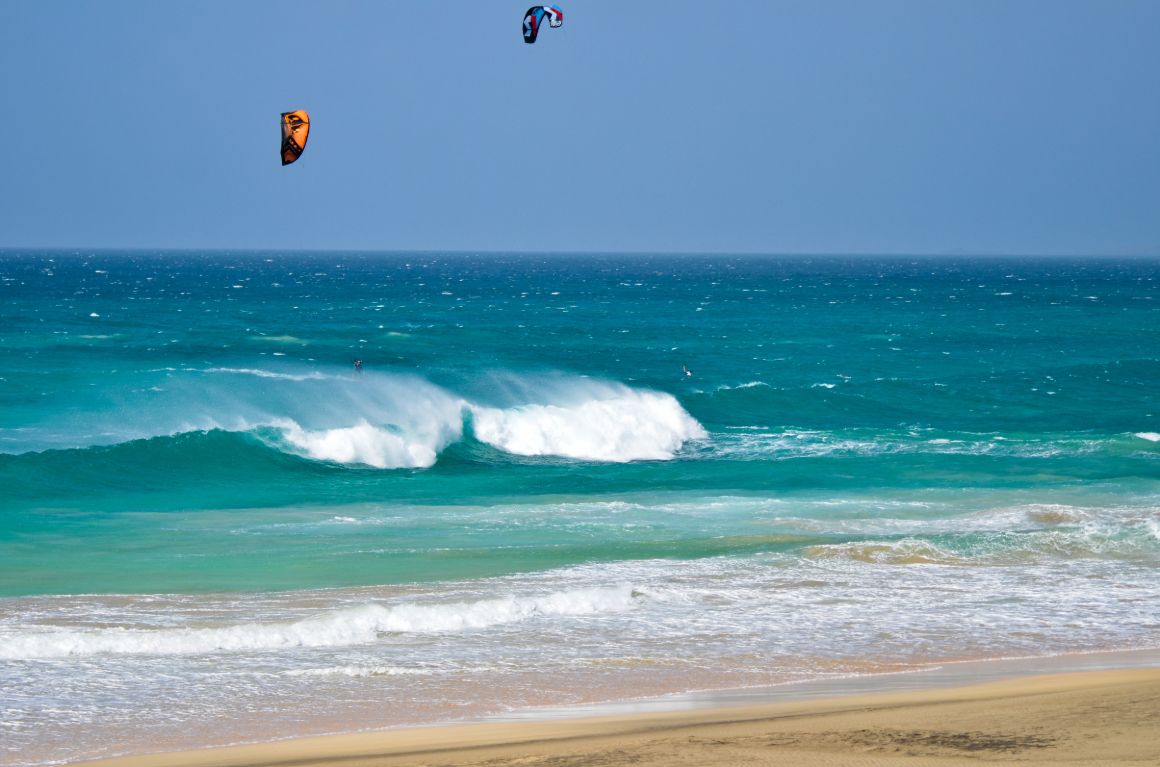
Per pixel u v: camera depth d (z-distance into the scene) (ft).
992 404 514.27
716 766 97.50
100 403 396.98
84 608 177.06
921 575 207.21
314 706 132.77
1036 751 98.84
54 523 252.42
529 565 214.07
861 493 304.09
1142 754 96.94
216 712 130.11
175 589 193.77
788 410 483.10
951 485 317.83
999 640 165.48
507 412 394.32
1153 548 228.22
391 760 106.73
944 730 108.06
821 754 100.58
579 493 308.40
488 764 101.86
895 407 497.05
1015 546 228.22
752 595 190.70
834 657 156.04
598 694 138.21
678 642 162.71
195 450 329.31
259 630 161.79
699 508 275.80
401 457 362.33
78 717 127.65
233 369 491.72
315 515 266.77
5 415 384.68
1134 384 581.53
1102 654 157.58
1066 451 380.99
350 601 183.83
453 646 159.53
